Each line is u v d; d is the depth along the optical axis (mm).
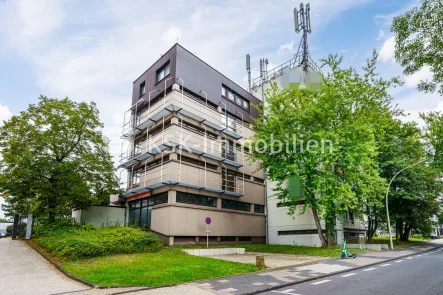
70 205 22547
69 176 21438
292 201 22750
